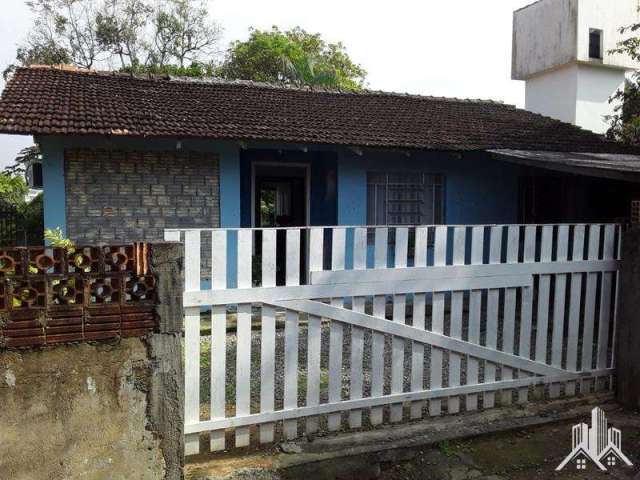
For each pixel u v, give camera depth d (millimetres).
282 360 5598
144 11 23406
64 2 22453
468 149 8906
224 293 3246
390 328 3732
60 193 7480
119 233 7781
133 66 22766
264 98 10258
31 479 2596
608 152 10211
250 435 3641
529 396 4402
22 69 9602
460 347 3949
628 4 15414
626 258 4312
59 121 7230
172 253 2760
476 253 4004
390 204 9375
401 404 3855
